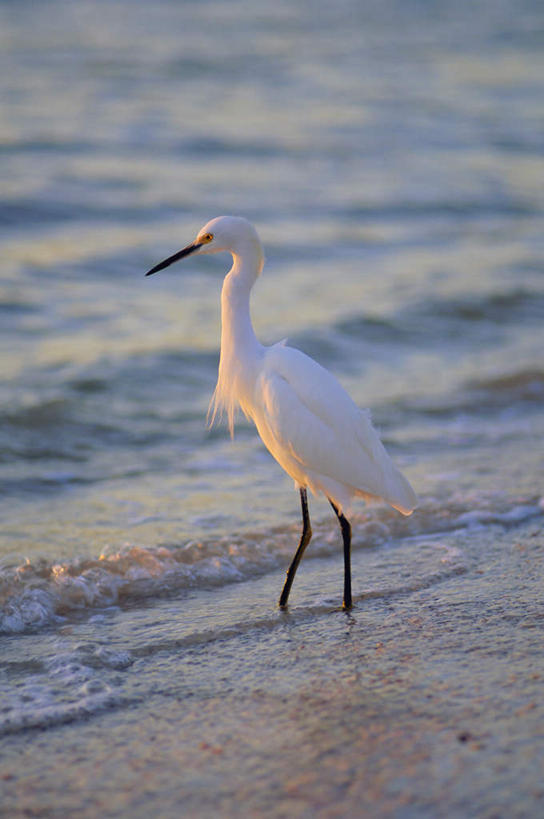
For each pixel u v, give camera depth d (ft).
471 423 43.21
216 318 58.95
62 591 24.52
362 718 16.74
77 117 115.24
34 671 20.10
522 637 20.40
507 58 184.03
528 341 57.82
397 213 91.86
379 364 53.21
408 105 139.74
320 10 234.79
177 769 15.31
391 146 117.50
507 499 32.35
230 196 91.09
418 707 16.98
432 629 21.30
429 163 111.24
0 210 79.20
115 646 21.31
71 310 58.95
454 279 70.38
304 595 24.53
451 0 270.87
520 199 98.63
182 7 218.38
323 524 30.30
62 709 17.83
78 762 15.78
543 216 93.09
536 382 49.19
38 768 15.60
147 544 28.35
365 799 13.93
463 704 16.94
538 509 31.50
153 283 66.59
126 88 134.21
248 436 41.68
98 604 24.35
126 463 37.50
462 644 20.17
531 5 268.62
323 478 23.24
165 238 76.23
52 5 207.62
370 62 172.35
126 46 165.58
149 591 25.21
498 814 13.26
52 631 22.59
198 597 24.81
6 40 165.27
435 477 35.14
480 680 18.04
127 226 79.41
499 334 59.47
